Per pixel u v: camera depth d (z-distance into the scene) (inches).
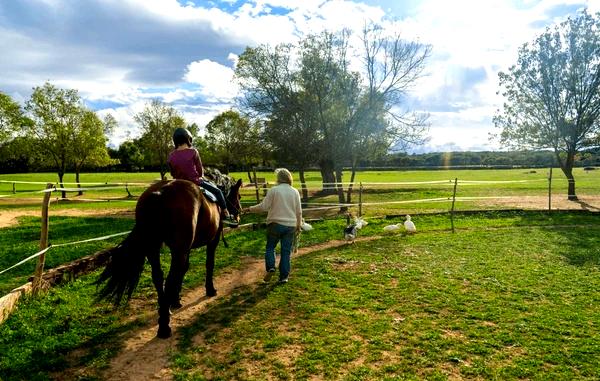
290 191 304.7
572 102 984.9
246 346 205.9
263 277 331.9
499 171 2453.2
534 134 1032.8
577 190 1218.0
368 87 958.4
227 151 2007.9
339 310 254.8
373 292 289.7
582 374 180.7
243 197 1108.5
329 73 957.2
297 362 189.0
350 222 600.4
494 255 404.8
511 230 554.9
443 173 2364.7
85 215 808.3
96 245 433.4
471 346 206.4
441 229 571.5
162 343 209.8
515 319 241.3
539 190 1232.8
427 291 292.7
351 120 944.3
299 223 308.2
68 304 256.8
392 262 376.8
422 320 239.9
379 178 1993.1
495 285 306.0
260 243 459.5
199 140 2362.2
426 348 204.4
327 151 976.3
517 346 207.3
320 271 343.9
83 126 1406.3
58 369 182.7
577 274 335.9
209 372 181.8
